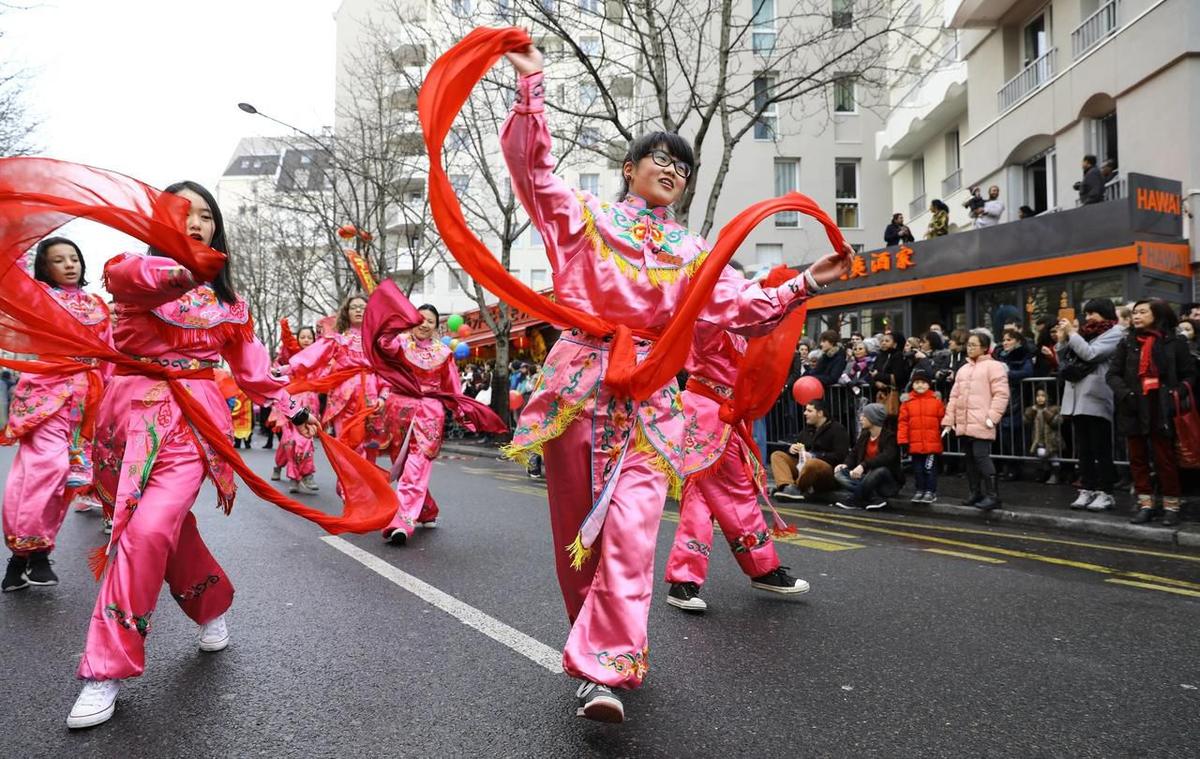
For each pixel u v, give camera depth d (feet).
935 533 22.12
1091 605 14.25
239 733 8.98
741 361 13.60
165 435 10.25
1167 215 37.73
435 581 15.92
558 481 9.30
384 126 74.28
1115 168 45.80
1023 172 58.23
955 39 68.44
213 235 10.77
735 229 9.21
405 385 20.24
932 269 46.16
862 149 85.66
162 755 8.48
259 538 20.70
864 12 48.42
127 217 8.96
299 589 15.30
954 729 9.11
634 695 10.09
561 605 14.12
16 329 9.69
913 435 26.73
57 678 10.88
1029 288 41.45
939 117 71.46
